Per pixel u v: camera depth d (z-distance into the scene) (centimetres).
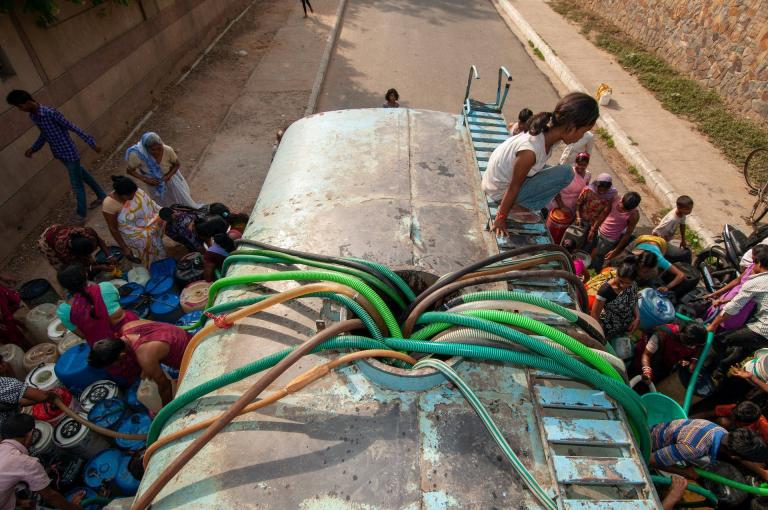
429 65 1086
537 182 274
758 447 281
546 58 1148
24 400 314
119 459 318
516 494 167
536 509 164
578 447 183
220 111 855
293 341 215
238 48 1093
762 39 824
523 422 187
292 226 279
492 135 355
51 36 614
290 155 348
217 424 163
